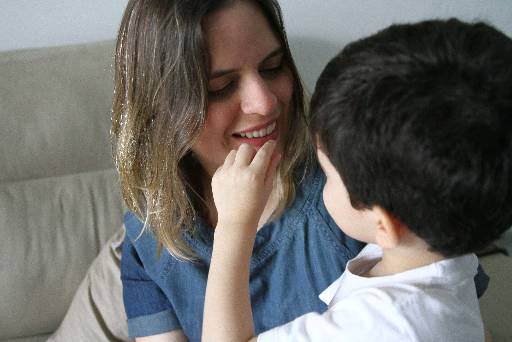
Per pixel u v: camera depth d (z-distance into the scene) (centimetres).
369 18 141
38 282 127
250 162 69
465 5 143
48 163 129
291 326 61
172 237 83
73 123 128
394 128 48
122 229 127
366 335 55
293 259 82
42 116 127
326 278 81
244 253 64
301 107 80
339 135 53
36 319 130
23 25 135
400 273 58
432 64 48
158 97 73
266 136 77
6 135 126
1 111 125
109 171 133
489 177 48
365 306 56
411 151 48
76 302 126
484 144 47
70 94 127
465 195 49
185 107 70
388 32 54
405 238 57
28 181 129
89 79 128
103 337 121
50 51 129
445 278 57
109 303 122
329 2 137
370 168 52
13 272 126
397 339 54
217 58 67
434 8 142
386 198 52
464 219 51
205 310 64
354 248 81
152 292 90
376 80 50
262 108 69
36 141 127
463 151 47
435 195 49
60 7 134
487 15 144
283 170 80
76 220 129
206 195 86
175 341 91
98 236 130
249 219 65
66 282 129
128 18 75
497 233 54
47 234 128
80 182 131
